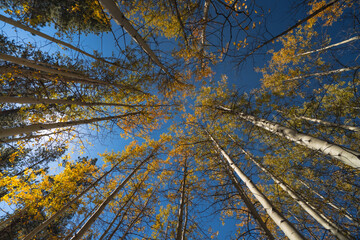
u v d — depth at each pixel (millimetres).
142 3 3600
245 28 2150
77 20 5039
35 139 5453
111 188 7715
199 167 6598
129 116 7266
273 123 3936
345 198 2785
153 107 7730
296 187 5508
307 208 3693
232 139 7258
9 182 5477
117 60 5297
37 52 4484
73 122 4516
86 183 7016
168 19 4332
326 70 3881
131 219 6973
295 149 6090
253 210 3467
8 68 4184
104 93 7184
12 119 6035
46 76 4980
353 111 5516
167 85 4836
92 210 5750
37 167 7430
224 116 7473
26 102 3568
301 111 6168
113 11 2137
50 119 5965
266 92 6734
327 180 3029
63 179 6473
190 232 5480
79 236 3787
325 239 3131
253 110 5621
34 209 5496
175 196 5859
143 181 8180
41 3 3902
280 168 6184
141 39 2842
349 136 4836
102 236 5332
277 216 2590
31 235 4328
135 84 6848
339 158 2250
